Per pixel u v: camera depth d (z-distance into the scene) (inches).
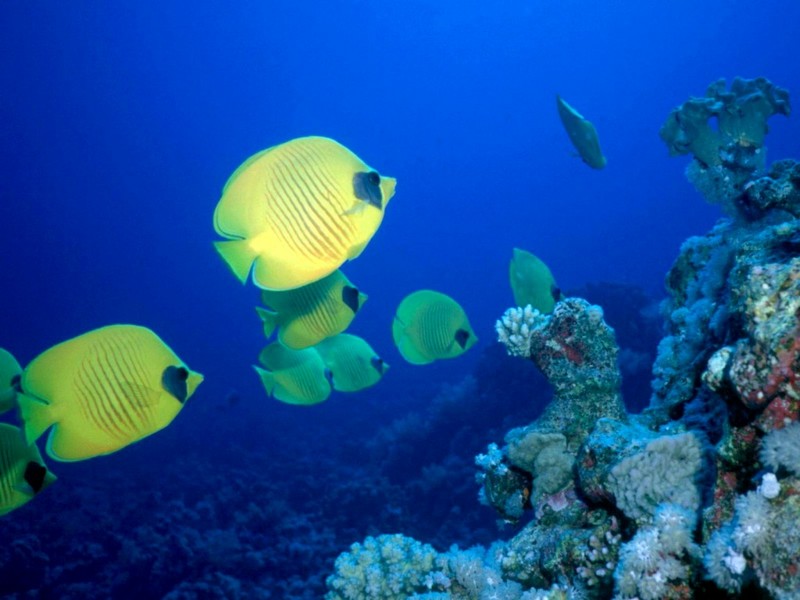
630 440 110.9
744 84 181.8
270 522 479.2
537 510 130.6
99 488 653.3
